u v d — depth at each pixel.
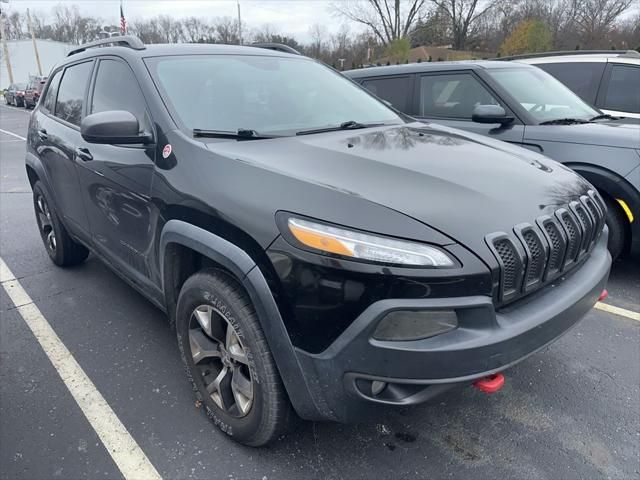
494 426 2.44
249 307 2.02
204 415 2.51
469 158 2.38
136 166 2.56
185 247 2.35
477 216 1.86
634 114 5.68
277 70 3.20
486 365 1.77
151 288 2.72
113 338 3.22
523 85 4.71
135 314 3.52
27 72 57.69
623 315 3.51
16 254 4.71
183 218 2.22
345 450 2.28
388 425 2.44
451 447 2.31
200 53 3.03
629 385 2.75
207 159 2.22
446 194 1.94
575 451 2.29
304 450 2.28
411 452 2.28
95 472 2.18
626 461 2.23
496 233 1.83
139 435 2.38
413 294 1.69
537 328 1.89
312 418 1.97
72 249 4.15
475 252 1.75
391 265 1.69
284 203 1.89
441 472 2.17
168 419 2.49
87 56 3.51
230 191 2.04
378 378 1.74
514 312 1.91
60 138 3.53
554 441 2.35
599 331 3.30
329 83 3.37
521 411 2.55
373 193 1.88
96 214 3.14
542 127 4.17
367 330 1.71
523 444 2.33
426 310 1.70
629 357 3.01
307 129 2.76
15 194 7.33
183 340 2.46
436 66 5.09
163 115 2.50
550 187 2.25
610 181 3.75
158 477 2.15
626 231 3.88
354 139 2.58
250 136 2.49
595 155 3.83
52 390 2.72
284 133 2.64
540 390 2.71
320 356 1.81
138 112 2.68
